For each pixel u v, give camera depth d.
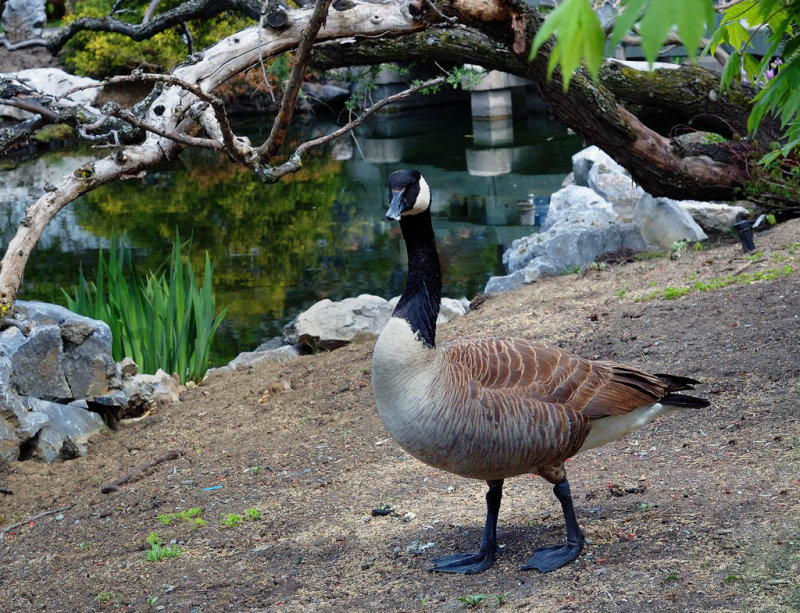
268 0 8.23
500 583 4.34
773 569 3.97
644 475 5.43
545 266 11.20
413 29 8.04
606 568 4.27
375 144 25.72
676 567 4.15
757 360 6.83
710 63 15.00
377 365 4.14
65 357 7.94
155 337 9.48
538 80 8.89
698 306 8.37
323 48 9.52
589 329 8.45
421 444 4.12
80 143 27.42
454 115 30.23
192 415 8.20
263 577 4.93
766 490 4.84
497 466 4.16
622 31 1.73
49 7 29.09
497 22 7.99
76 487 6.87
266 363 9.75
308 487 6.23
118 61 26.06
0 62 27.25
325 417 7.64
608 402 4.25
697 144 10.45
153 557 5.39
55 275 14.75
